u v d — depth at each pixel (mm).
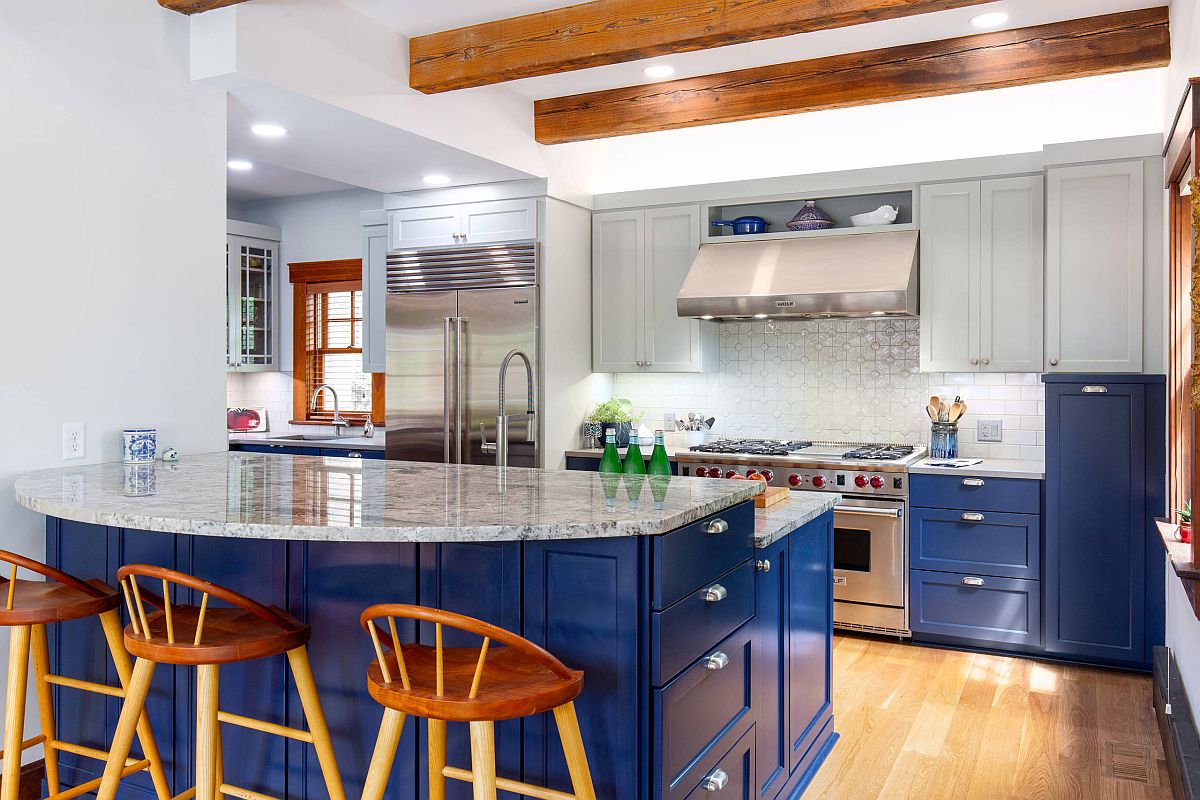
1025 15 3514
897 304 4328
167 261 3127
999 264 4402
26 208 2701
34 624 2238
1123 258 4004
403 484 2521
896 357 4980
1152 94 4391
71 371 2838
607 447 3219
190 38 3168
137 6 3002
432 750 1913
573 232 5156
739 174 5379
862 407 5059
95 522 2064
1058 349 4125
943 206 4523
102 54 2896
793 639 2834
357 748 2178
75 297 2842
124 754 2082
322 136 3895
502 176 4777
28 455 2730
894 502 4422
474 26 3686
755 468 4703
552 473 2809
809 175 4797
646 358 5211
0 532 2654
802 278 4609
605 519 1920
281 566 2248
